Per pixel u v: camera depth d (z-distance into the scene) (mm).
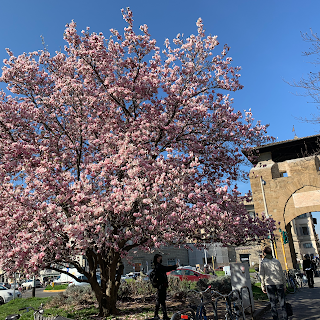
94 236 8438
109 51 11742
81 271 9641
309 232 58250
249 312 9023
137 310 10281
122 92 11047
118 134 11078
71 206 8625
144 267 50219
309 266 17812
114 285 10070
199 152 12828
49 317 6617
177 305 10789
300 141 24406
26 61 12523
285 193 24125
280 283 7488
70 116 11664
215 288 13719
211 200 9117
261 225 12828
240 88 13008
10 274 8180
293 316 8969
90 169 9188
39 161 9961
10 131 11062
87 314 10164
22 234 7715
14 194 8422
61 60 13297
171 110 12156
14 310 13055
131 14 11516
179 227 8945
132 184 8547
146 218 8312
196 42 12609
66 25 11266
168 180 8875
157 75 11961
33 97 12102
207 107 12797
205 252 62031
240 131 13797
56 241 8125
